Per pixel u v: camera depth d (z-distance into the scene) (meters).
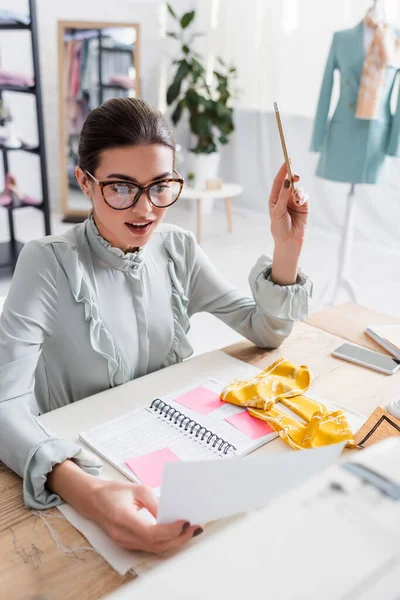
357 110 2.74
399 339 1.35
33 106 5.05
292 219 1.22
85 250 1.13
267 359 1.28
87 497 0.79
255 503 0.66
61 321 1.10
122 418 1.02
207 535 0.74
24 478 0.83
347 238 3.08
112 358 1.13
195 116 4.69
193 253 1.33
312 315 1.52
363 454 0.41
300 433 0.98
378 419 1.00
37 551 0.73
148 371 1.26
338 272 3.15
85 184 1.05
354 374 1.22
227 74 4.98
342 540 0.34
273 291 1.24
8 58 4.86
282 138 1.15
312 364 1.26
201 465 0.62
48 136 5.19
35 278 1.07
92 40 4.79
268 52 4.74
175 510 0.68
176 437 0.97
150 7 5.16
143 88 5.37
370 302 3.45
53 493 0.84
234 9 4.92
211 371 1.21
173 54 5.37
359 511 0.36
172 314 1.26
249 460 0.63
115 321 1.15
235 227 5.03
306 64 4.51
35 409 1.36
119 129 0.95
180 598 0.31
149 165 0.97
